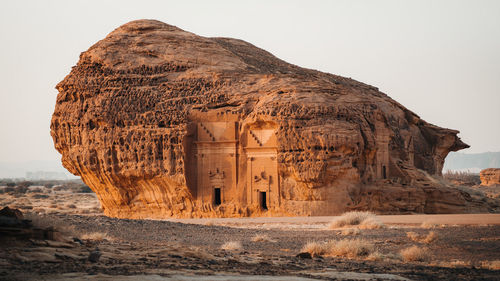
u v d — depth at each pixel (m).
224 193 53.00
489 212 54.41
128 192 56.16
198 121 54.25
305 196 49.69
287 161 49.88
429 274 17.23
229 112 53.75
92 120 56.03
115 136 54.88
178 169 53.09
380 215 49.41
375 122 54.31
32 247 16.86
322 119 50.06
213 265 17.45
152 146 53.84
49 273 14.02
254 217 50.94
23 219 18.55
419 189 52.16
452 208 52.03
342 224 39.28
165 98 55.84
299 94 52.16
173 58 58.41
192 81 56.72
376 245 27.27
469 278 16.50
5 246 16.58
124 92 56.38
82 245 18.89
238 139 53.22
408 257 21.73
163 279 13.91
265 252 23.86
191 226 35.00
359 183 50.94
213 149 53.62
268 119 51.03
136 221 33.81
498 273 17.78
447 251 24.78
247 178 52.19
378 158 54.09
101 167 55.44
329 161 49.06
